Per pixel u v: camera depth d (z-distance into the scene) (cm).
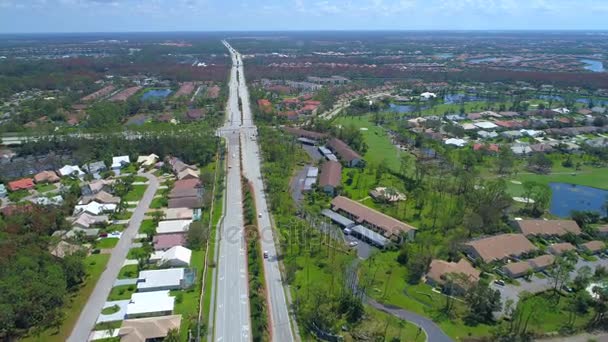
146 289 10475
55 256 11100
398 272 11600
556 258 11675
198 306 9962
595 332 9438
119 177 18450
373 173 19138
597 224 14412
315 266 11731
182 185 16850
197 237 12694
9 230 12138
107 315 9650
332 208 15400
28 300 9106
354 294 10300
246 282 10944
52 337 8950
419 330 9256
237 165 19762
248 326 9350
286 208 15112
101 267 11612
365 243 13212
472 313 9969
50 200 15250
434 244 12875
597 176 19388
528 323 9656
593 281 10888
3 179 17750
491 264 11912
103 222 13900
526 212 15362
